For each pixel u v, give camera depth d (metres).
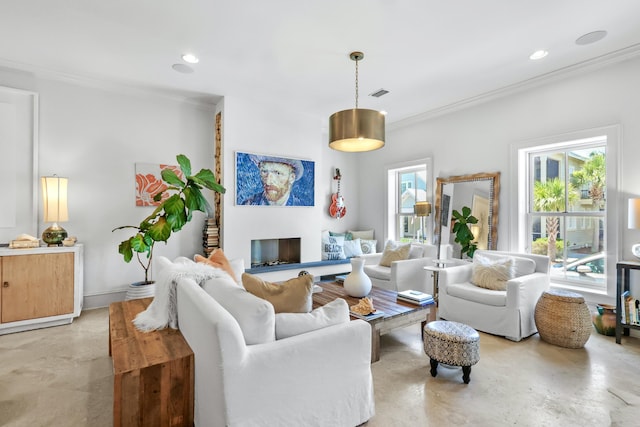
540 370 2.30
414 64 3.16
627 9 2.29
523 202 3.79
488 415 1.79
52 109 3.42
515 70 3.29
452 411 1.83
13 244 2.95
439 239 4.57
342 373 1.61
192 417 1.57
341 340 1.60
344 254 5.16
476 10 2.30
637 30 2.56
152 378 1.47
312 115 4.77
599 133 3.10
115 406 1.39
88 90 3.61
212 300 1.58
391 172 5.50
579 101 3.25
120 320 2.10
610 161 3.03
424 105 4.38
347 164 5.99
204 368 1.44
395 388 2.07
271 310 1.48
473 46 2.81
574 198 3.46
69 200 3.51
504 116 3.89
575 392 2.01
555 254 3.60
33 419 1.75
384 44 2.78
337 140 2.47
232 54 2.97
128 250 3.18
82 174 3.57
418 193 5.16
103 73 3.40
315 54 2.96
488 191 4.02
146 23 2.48
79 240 3.56
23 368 2.30
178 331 1.89
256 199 4.27
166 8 2.29
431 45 2.80
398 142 5.29
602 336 2.91
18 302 2.91
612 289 3.01
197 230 4.31
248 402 1.32
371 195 5.84
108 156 3.72
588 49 2.87
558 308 2.71
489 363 2.41
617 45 2.80
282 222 4.50
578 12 2.33
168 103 4.10
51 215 3.16
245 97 4.10
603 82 3.09
